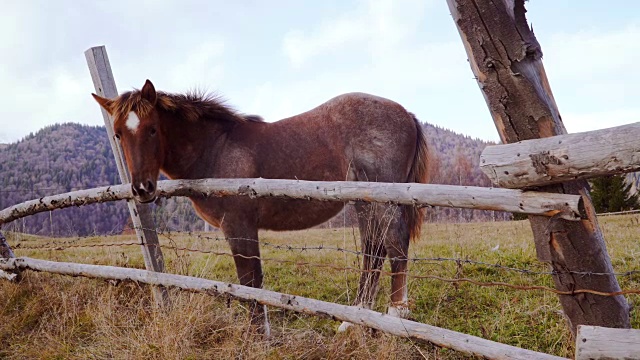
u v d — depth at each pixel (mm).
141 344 3191
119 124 3637
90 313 4129
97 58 4344
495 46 1910
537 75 1921
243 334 3332
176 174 4258
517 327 3477
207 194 3693
